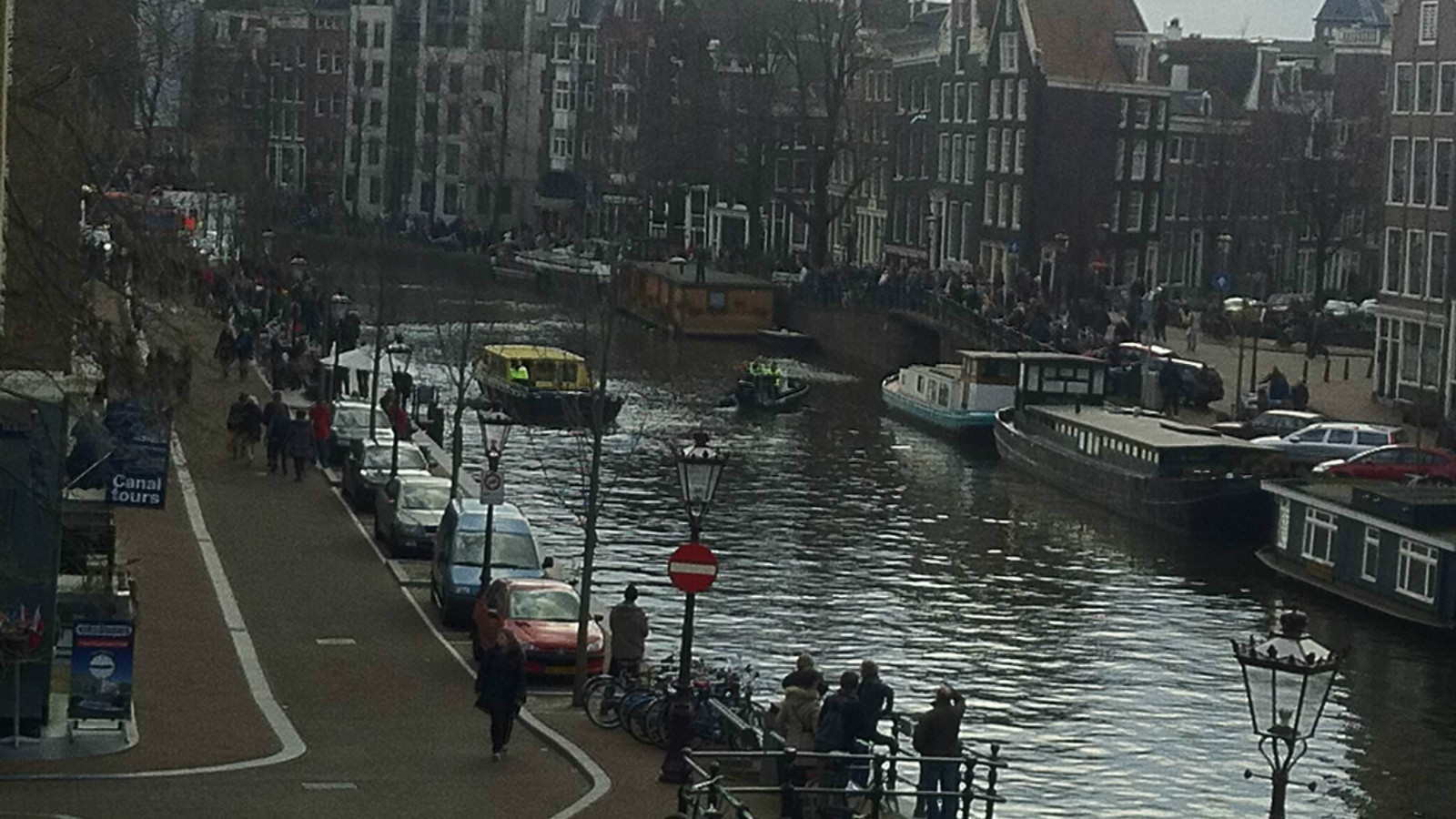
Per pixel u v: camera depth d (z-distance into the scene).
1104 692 75.19
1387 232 133.00
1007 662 78.75
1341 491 96.25
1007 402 134.38
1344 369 147.50
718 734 53.69
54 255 46.06
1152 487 106.88
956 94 199.50
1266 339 163.75
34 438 49.72
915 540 102.00
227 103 159.88
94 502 57.22
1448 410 124.69
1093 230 189.62
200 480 96.19
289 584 75.56
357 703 58.34
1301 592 92.62
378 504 85.88
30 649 50.22
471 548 71.44
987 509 111.69
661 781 49.53
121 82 56.53
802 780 47.06
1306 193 182.25
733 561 94.00
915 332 163.75
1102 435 115.12
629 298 191.25
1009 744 68.56
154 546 81.00
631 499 107.44
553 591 64.62
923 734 48.00
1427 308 128.38
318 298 151.00
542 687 62.16
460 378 112.69
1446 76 127.94
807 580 91.06
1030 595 90.50
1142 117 191.25
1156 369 134.62
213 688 58.84
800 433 135.25
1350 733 71.94
